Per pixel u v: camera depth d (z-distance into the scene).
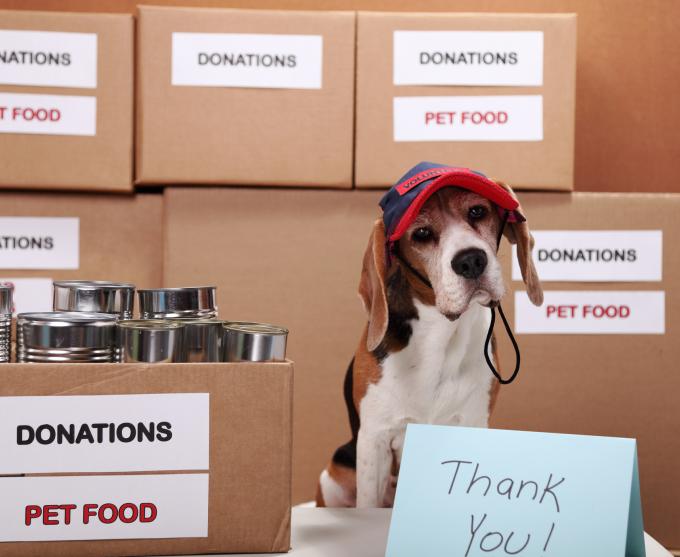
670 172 1.75
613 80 1.74
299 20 1.42
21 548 0.73
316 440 1.45
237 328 0.79
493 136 1.42
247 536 0.77
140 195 1.47
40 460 0.73
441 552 0.69
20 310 1.44
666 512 1.42
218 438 0.76
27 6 1.69
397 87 1.42
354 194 1.45
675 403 1.43
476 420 1.17
